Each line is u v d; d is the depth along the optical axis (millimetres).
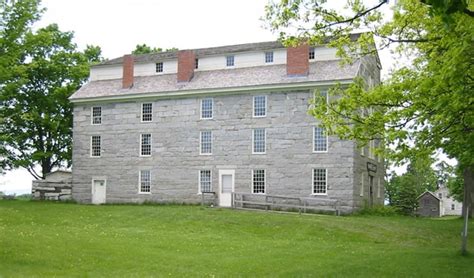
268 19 15859
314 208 35781
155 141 41656
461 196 55531
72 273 15320
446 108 12602
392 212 37625
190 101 40719
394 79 16750
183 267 16953
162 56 44250
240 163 38594
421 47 15586
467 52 11086
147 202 41438
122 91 43062
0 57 34969
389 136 14172
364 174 38312
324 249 21531
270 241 24250
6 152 45938
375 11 15523
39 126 51156
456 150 15703
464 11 8008
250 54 40688
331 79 35625
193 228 28188
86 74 52469
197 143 40188
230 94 39344
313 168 36344
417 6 15023
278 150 37469
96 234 24125
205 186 39750
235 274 15977
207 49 43469
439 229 28859
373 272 16203
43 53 51469
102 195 43219
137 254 18938
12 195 50094
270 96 38031
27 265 16078
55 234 22938
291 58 37719
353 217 33438
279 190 37156
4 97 41000
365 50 16672
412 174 83125
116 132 43156
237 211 34031
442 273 16078
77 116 44656
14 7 36688
